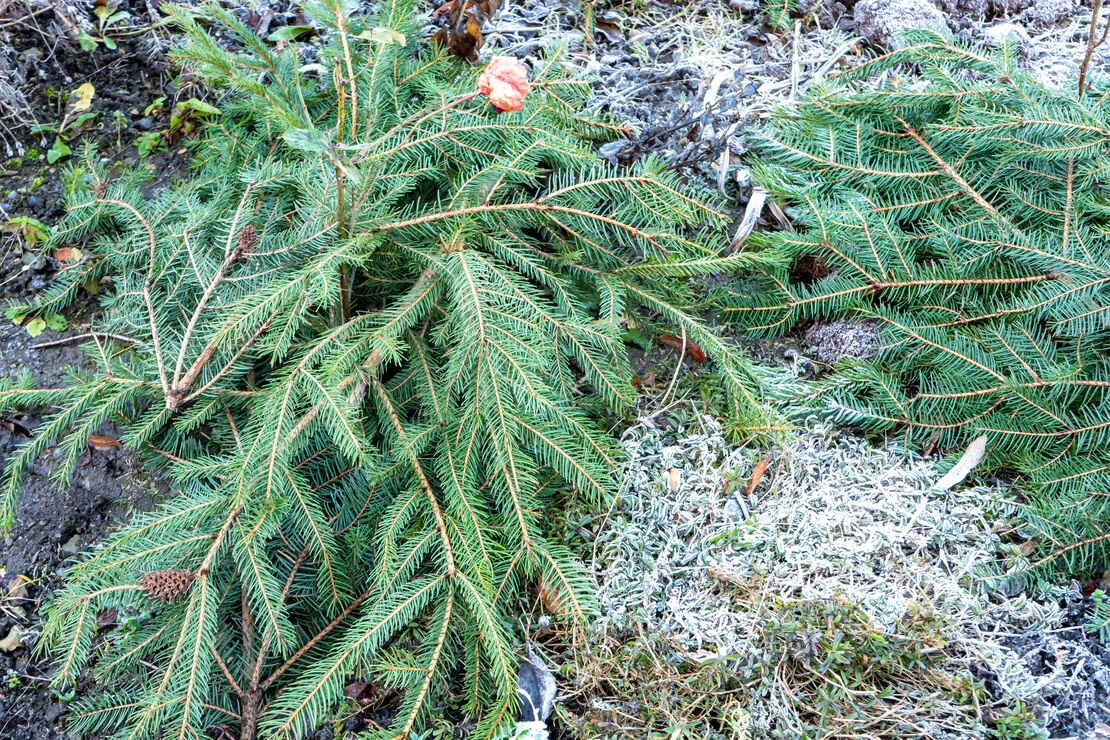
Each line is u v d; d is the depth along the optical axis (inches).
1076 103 71.2
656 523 66.1
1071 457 66.9
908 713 60.9
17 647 64.6
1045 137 70.6
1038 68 80.0
